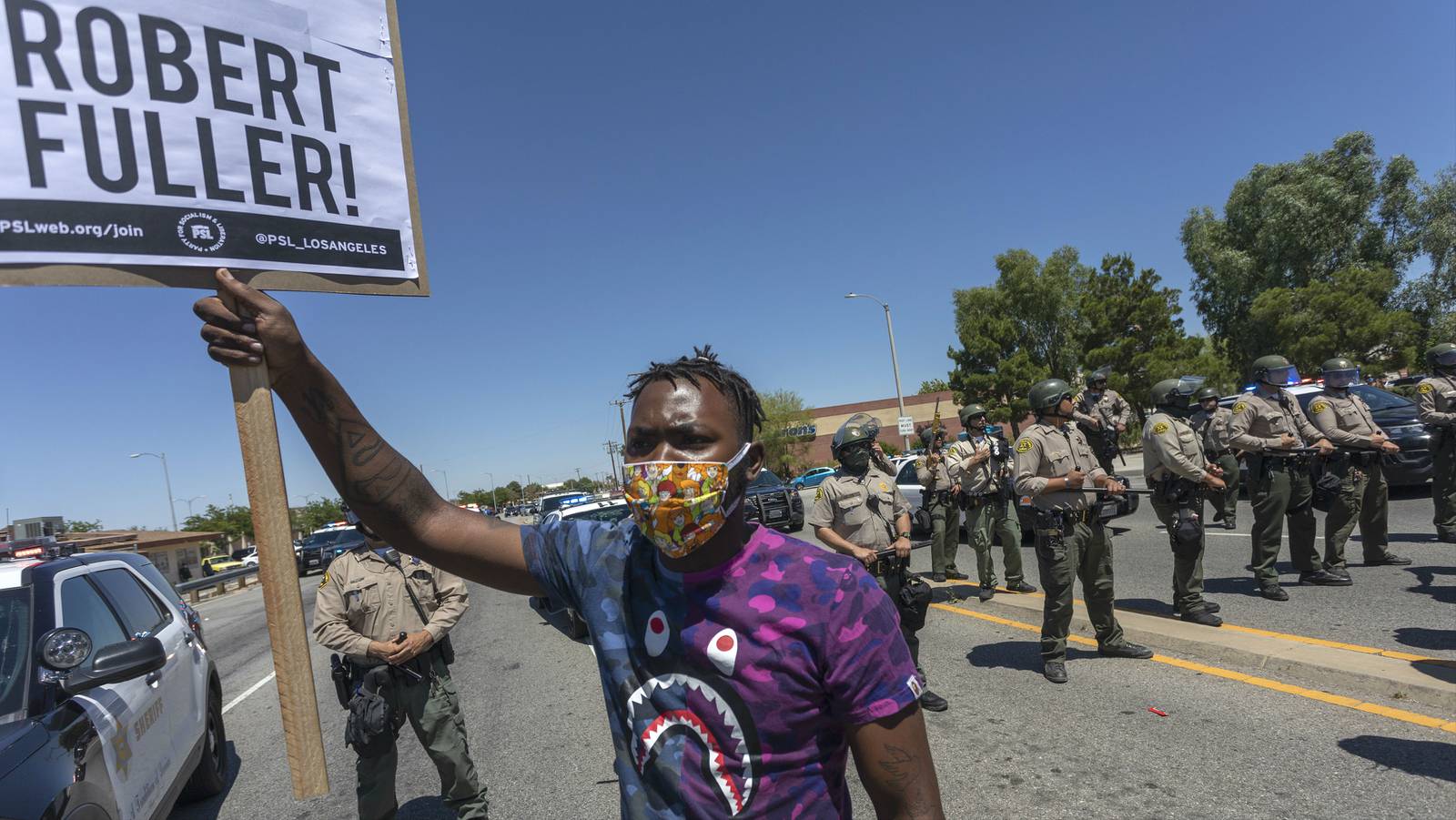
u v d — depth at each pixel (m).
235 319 1.29
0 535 5.76
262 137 1.39
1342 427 6.79
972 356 34.97
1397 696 4.11
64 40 1.23
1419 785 3.25
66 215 1.21
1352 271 27.03
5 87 1.19
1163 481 5.79
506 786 4.41
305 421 1.41
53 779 2.48
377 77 1.54
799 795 1.17
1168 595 6.84
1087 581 5.36
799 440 51.53
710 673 1.20
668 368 1.33
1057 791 3.59
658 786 1.22
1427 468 9.77
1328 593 6.25
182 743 3.93
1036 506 5.12
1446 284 28.62
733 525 1.30
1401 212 29.62
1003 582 8.66
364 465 1.44
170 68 1.31
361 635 3.31
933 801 1.17
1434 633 4.99
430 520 1.54
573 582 1.45
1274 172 31.44
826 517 4.83
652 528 1.24
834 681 1.17
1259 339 29.53
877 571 4.68
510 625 9.77
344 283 1.46
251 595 19.03
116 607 3.90
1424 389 7.51
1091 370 31.02
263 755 5.50
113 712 3.06
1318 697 4.27
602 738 5.07
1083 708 4.52
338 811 4.38
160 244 1.27
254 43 1.39
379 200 1.52
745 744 1.18
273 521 1.26
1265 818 3.15
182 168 1.30
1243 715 4.15
